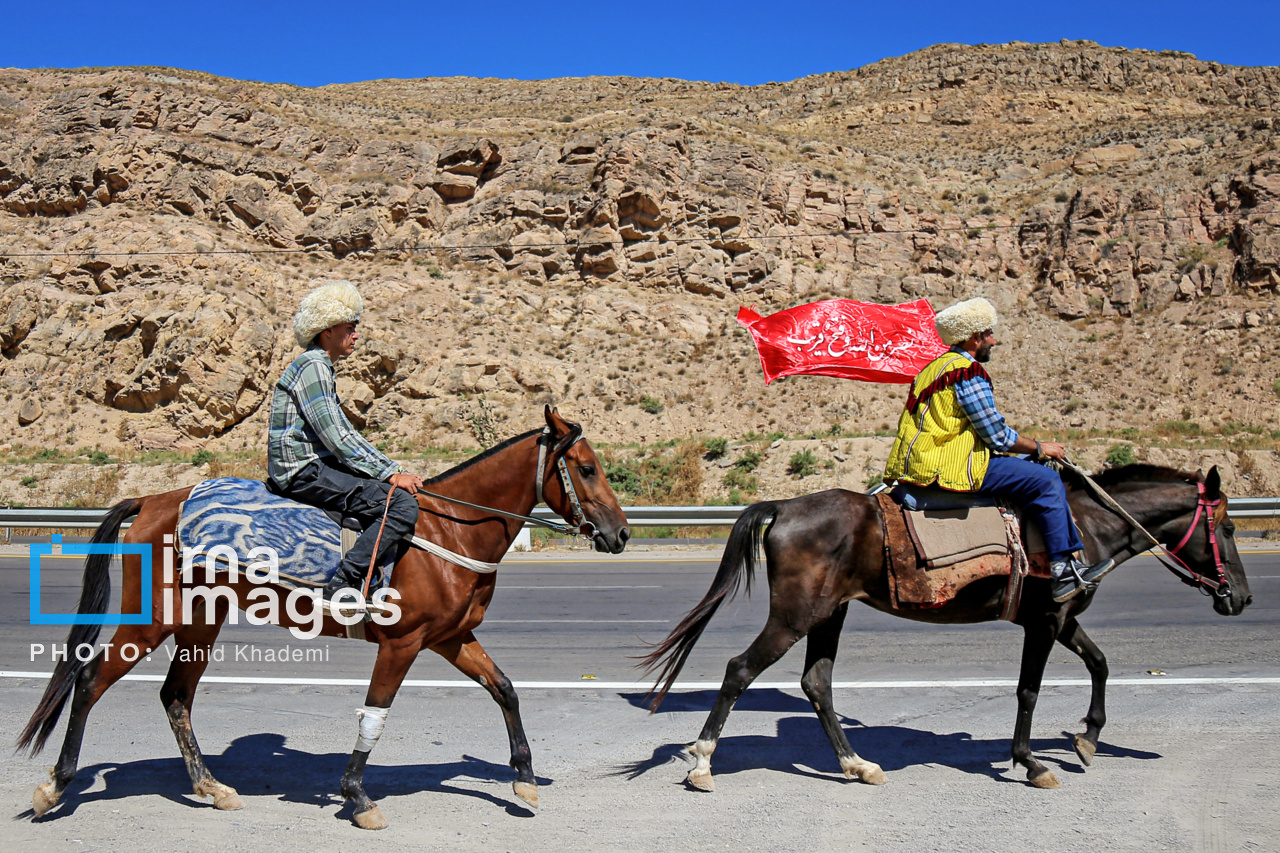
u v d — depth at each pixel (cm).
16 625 1087
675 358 4275
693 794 552
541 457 538
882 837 483
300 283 4388
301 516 515
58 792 504
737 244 4784
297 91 6550
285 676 851
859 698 774
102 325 4025
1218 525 622
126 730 680
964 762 608
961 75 8444
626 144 4812
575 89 10019
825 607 551
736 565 571
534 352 4219
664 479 3297
